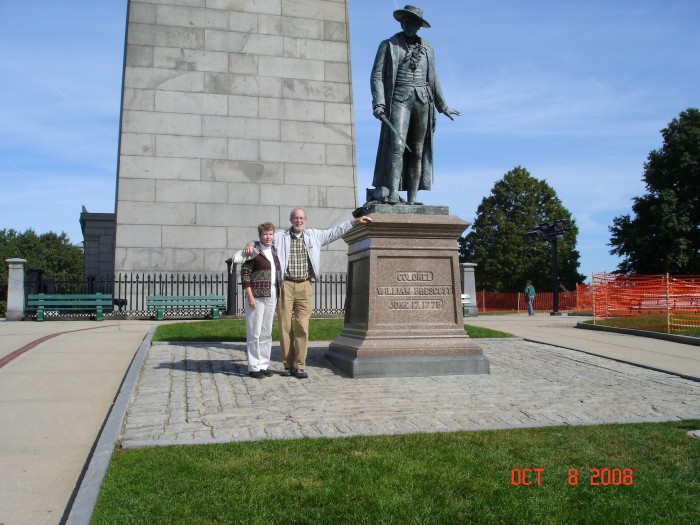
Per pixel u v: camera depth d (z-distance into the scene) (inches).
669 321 634.2
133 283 724.7
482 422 243.4
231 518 148.9
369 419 244.7
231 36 791.7
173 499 159.6
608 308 856.9
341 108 817.5
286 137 794.2
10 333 509.7
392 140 374.6
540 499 163.0
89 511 152.0
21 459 201.9
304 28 818.2
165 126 759.7
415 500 160.7
